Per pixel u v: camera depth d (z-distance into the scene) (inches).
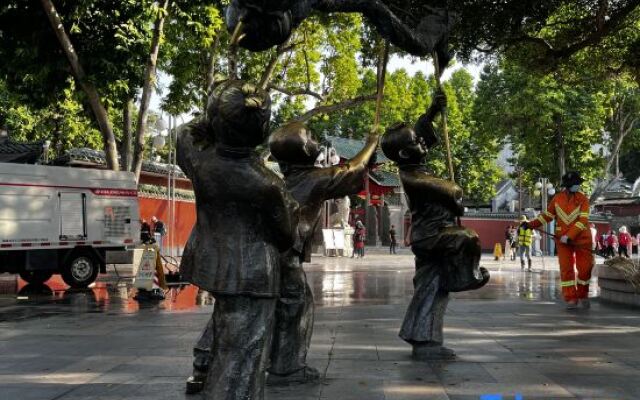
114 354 260.1
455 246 237.0
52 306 489.1
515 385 200.8
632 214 2534.5
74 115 1348.4
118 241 743.1
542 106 1637.6
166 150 1596.9
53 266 695.7
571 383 204.1
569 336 298.5
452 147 2102.6
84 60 759.1
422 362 237.0
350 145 1904.5
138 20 756.6
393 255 1647.4
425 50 216.8
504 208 3152.1
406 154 245.4
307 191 200.4
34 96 832.3
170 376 217.0
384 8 200.2
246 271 137.4
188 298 550.3
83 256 713.0
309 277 811.4
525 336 298.5
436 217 243.6
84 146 1483.8
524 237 968.3
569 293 422.9
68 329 340.5
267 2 159.5
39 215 689.6
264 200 136.9
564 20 600.1
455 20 229.0
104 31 751.7
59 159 1129.4
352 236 1600.6
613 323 345.4
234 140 134.6
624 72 675.4
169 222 1188.5
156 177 1380.4
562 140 1706.4
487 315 381.1
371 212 2006.6
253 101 129.9
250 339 138.5
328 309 419.2
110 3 741.9
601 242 1859.0
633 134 1825.8
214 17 780.0
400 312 400.2
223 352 138.8
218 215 139.8
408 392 192.2
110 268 1000.9
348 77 1047.0
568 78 698.2
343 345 272.7
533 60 627.8
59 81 810.2
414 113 1991.9
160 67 933.2
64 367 233.5
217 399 135.7
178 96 951.6
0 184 666.8
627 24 597.6
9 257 683.4
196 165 139.9
